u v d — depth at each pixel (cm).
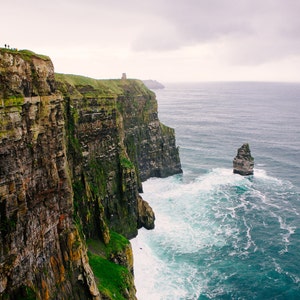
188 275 6681
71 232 4338
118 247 6394
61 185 4162
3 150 3128
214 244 7838
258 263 7181
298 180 12425
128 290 5516
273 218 9250
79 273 4375
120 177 7875
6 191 3198
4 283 3177
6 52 3316
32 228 3562
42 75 3834
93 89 7500
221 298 6128
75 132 6209
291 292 6366
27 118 3494
